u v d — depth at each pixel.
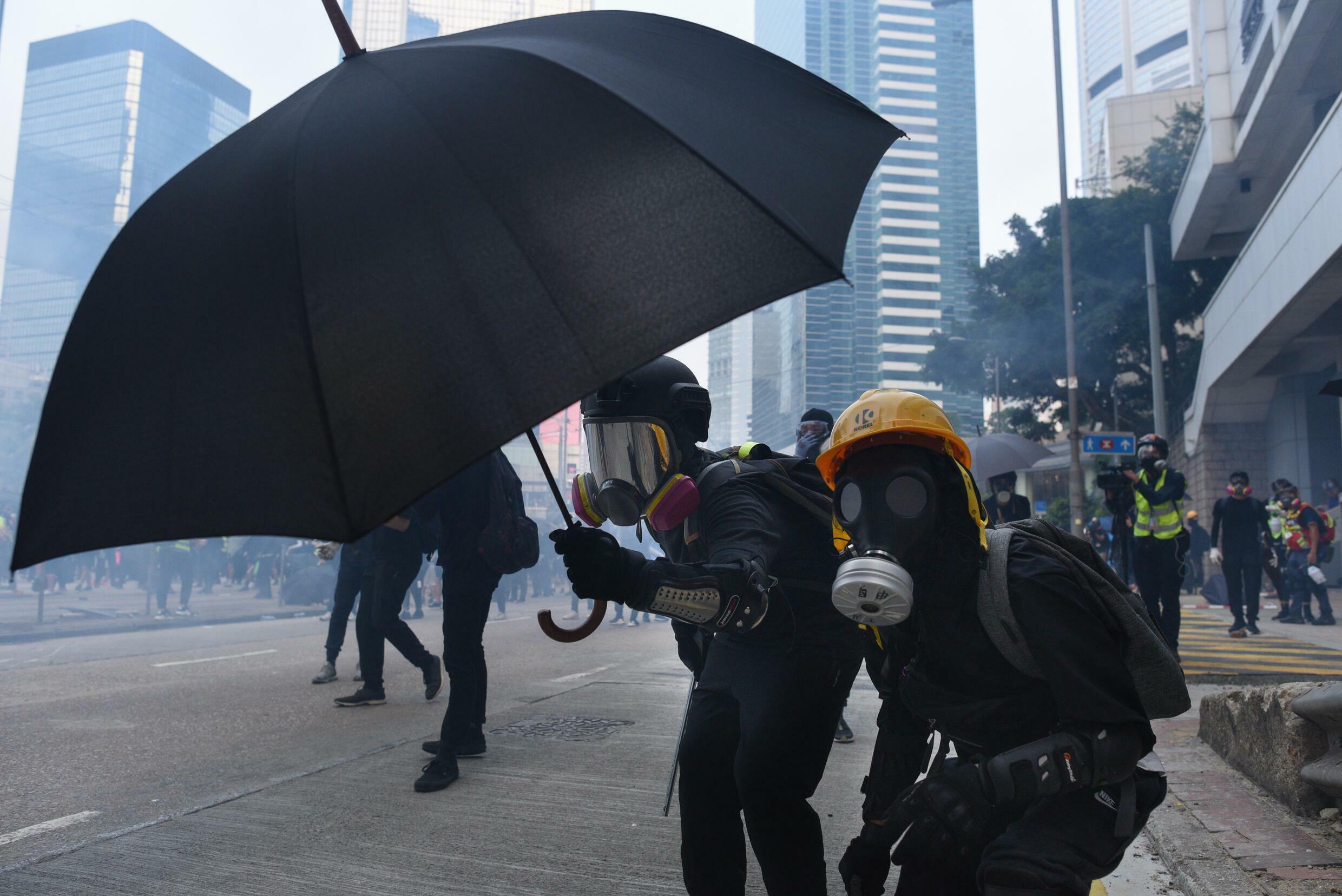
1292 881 2.67
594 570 1.57
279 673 7.79
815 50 175.38
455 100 1.43
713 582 1.68
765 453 2.26
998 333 34.25
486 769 4.40
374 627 6.24
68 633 11.36
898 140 1.69
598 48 1.58
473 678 4.25
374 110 1.45
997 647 1.55
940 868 1.63
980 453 8.49
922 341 154.88
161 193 1.57
